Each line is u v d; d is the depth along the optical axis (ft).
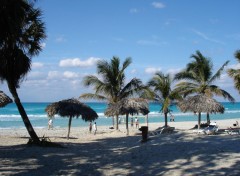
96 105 473.26
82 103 74.95
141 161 40.88
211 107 75.66
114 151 52.95
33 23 52.39
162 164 38.32
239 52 87.81
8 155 44.83
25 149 50.93
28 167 36.88
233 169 33.83
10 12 37.47
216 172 32.86
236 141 55.98
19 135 89.71
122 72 99.04
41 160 41.91
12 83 53.16
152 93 96.63
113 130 110.01
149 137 69.87
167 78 97.30
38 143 56.44
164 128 82.12
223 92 91.15
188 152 45.47
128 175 33.40
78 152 50.52
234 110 392.47
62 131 110.11
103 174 34.04
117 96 100.07
